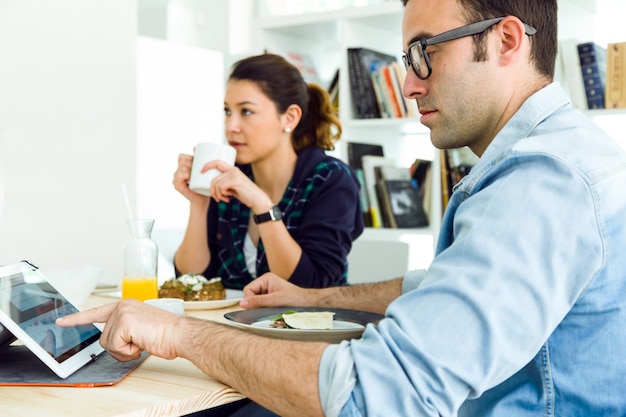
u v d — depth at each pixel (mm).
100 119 2797
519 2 1039
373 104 3107
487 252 886
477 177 1019
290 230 2102
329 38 3504
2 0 2426
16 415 830
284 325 1283
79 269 1605
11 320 983
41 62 2572
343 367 890
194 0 4336
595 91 2631
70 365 1023
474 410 1035
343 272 2100
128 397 915
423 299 900
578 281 908
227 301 1599
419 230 2975
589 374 957
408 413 854
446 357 863
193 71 3600
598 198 912
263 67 2117
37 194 2566
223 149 1878
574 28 2850
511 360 880
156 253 1632
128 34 2895
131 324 1024
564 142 965
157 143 3453
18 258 2498
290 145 2205
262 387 938
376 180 3066
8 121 2465
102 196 2811
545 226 890
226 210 2178
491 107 1063
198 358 1002
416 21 1070
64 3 2648
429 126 1109
